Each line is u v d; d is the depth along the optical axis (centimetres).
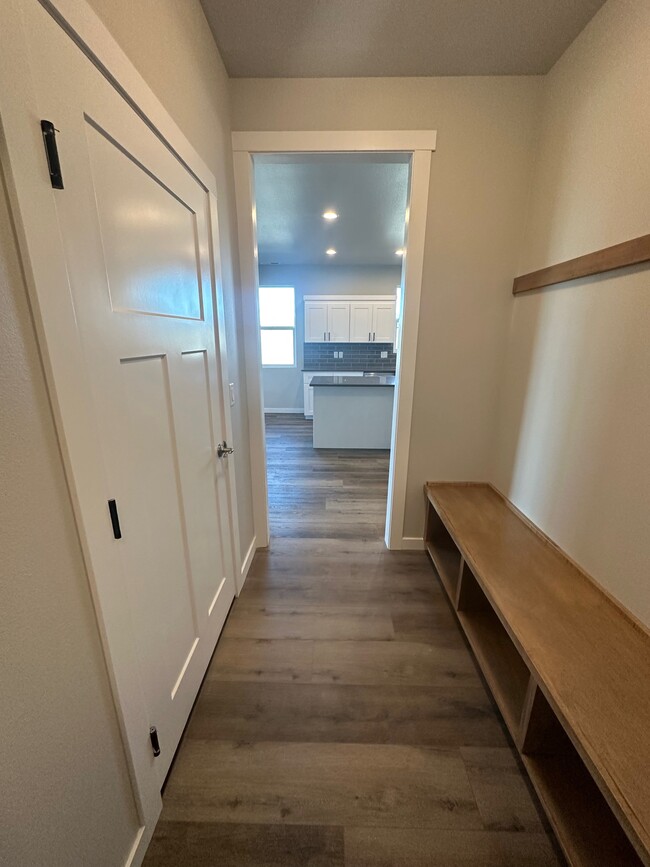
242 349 204
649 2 111
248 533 221
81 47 70
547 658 104
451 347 207
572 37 148
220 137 162
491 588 133
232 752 121
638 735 84
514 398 197
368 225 386
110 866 83
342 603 192
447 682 147
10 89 54
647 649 108
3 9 53
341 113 177
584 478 140
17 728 58
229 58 162
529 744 110
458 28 145
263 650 162
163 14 109
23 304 59
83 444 73
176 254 117
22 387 59
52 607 66
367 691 143
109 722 83
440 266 195
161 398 108
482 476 227
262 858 97
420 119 177
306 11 138
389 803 108
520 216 188
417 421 219
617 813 72
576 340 146
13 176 56
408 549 240
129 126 88
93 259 76
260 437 223
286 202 316
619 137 124
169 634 114
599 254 130
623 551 121
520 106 175
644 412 113
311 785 112
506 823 104
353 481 360
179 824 103
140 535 97
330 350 669
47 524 64
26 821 60
